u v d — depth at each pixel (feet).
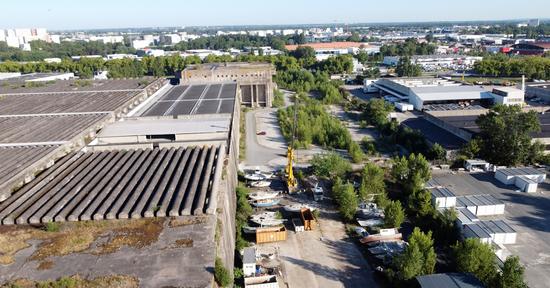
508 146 216.33
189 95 303.68
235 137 229.66
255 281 126.11
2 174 135.33
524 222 163.22
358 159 234.79
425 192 167.02
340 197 171.83
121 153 165.99
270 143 277.85
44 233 105.09
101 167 149.69
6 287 84.28
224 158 157.69
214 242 99.66
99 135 192.95
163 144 173.68
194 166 147.64
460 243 130.93
